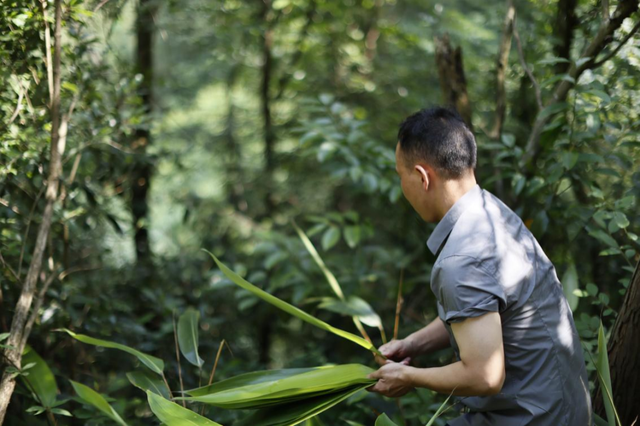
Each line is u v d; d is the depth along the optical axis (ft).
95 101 7.60
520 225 5.53
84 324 8.11
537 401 5.15
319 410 5.72
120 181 8.96
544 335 5.18
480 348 4.86
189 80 17.19
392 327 11.07
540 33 9.19
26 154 6.49
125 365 8.96
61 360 8.46
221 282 10.44
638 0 6.66
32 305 7.25
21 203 7.25
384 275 11.01
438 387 5.15
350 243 10.28
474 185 5.55
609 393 5.68
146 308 10.86
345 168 9.83
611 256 8.38
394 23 15.81
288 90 15.64
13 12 6.12
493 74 11.00
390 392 5.63
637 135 7.57
